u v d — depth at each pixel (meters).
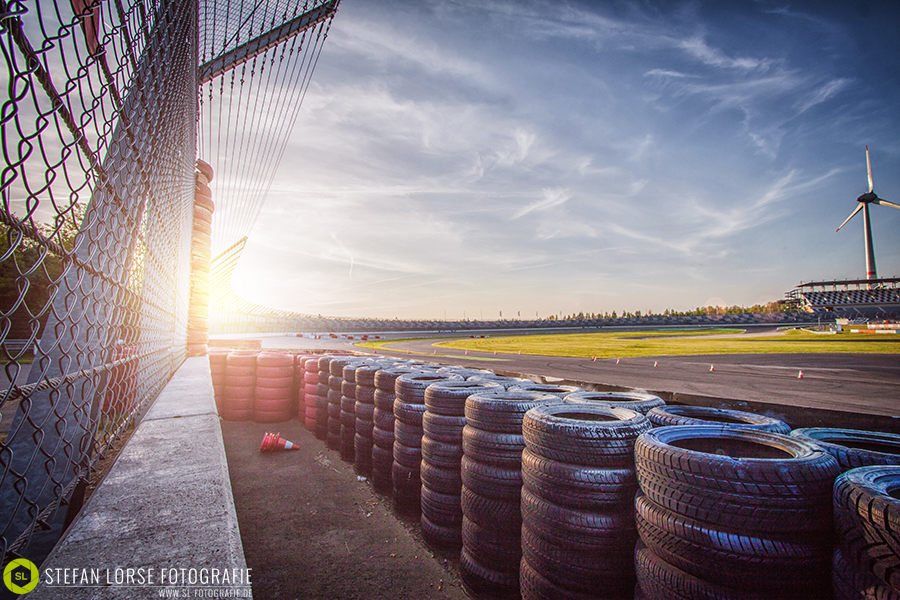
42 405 1.41
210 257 8.88
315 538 3.31
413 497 3.58
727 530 1.42
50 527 1.36
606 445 1.93
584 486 1.92
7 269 5.93
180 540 1.05
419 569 2.92
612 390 3.57
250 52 3.36
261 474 4.65
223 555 0.99
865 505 1.21
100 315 1.56
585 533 1.90
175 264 4.32
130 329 2.04
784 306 130.38
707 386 10.20
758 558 1.37
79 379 1.46
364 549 3.16
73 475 1.49
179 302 5.64
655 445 1.67
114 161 1.43
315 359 6.80
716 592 1.42
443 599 2.61
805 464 1.45
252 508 3.81
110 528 1.09
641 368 14.89
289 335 66.94
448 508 3.09
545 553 2.00
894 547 1.12
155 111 1.87
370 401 4.66
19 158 0.73
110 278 1.49
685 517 1.49
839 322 61.75
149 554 0.98
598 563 1.88
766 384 10.59
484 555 2.54
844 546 1.29
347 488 4.27
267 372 7.11
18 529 1.33
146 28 1.46
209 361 7.30
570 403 2.57
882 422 2.38
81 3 0.90
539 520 2.03
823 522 1.39
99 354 1.56
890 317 82.31
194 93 3.64
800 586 1.36
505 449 2.53
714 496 1.45
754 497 1.40
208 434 1.99
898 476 1.40
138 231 1.80
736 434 1.96
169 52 2.04
